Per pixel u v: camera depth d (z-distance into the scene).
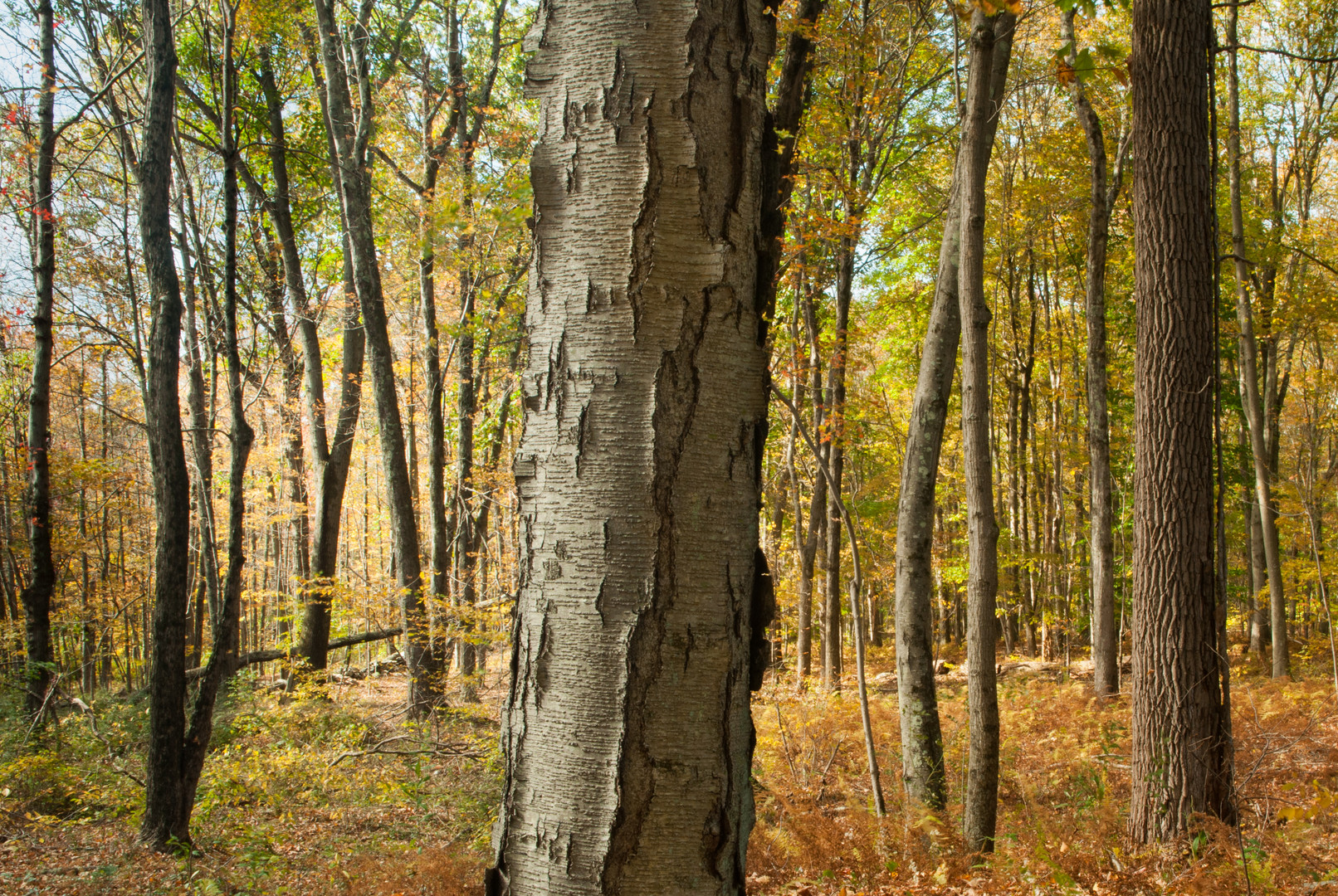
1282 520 18.69
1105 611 13.77
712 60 1.86
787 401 6.96
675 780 1.72
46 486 10.74
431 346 14.92
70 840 7.25
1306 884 4.73
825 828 6.07
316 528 15.31
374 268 13.38
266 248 19.20
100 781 8.70
